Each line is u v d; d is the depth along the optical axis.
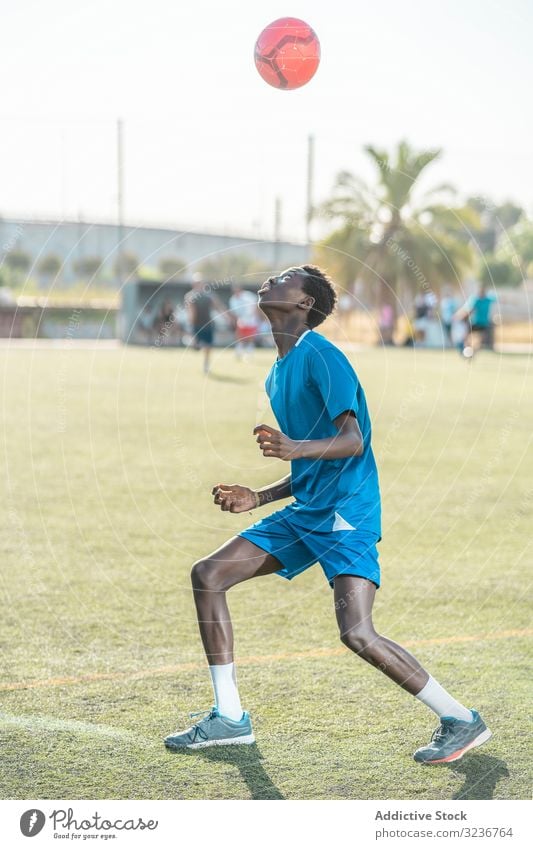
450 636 13.77
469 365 63.06
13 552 18.08
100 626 13.99
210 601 10.05
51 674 12.09
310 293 9.98
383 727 10.62
